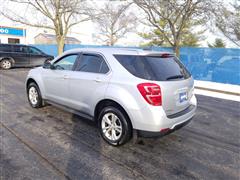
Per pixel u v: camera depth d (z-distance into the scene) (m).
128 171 2.91
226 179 2.85
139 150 3.53
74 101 4.27
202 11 12.20
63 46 19.17
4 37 28.86
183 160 3.28
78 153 3.32
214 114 5.86
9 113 5.05
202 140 4.06
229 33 14.45
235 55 11.32
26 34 31.27
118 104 3.48
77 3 17.94
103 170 2.90
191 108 3.91
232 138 4.21
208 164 3.20
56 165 2.96
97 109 3.89
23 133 3.96
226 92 9.36
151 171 2.94
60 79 4.50
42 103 5.33
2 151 3.26
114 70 3.57
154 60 3.46
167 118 3.23
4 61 13.19
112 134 3.61
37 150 3.34
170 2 12.02
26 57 13.92
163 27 16.38
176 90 3.43
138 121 3.24
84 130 4.21
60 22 18.55
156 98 3.13
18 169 2.82
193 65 13.04
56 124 4.46
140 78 3.25
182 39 24.19
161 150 3.57
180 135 4.27
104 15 19.80
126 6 14.30
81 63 4.20
